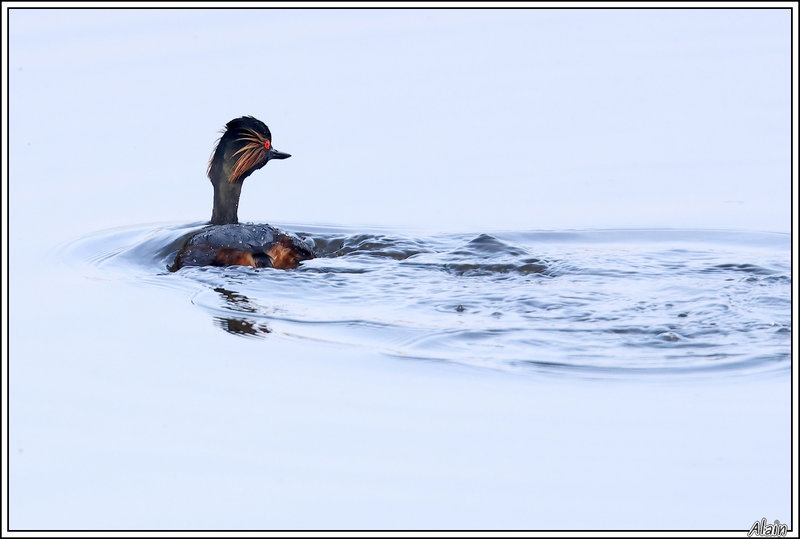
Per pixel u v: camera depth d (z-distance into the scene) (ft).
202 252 61.11
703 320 50.21
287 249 61.87
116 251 65.31
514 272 58.95
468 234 67.00
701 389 43.01
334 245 66.80
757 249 64.39
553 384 43.80
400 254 63.16
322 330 50.26
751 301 52.85
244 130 66.69
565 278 57.72
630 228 68.95
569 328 49.62
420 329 49.85
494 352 47.03
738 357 45.75
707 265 59.72
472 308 52.75
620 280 57.06
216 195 67.31
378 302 54.08
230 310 53.21
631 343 47.62
